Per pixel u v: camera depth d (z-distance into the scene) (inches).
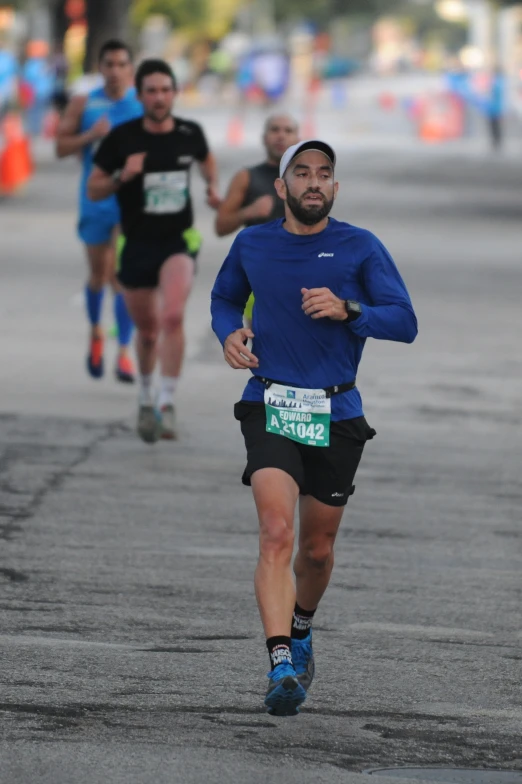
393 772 569.6
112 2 4803.2
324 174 653.9
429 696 661.9
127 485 1042.7
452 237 2797.7
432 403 1366.9
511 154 5172.2
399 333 653.9
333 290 657.6
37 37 5979.3
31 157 3988.7
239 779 553.3
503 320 1868.8
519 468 1133.1
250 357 657.6
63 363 1525.6
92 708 627.2
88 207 1369.3
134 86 1293.1
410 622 771.4
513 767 581.0
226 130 5885.8
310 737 604.4
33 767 556.7
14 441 1170.6
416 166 4517.7
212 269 2255.2
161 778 550.6
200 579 832.3
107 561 862.5
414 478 1092.5
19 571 837.8
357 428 660.7
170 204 1165.1
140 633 735.1
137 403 1343.5
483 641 743.7
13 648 705.0
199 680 668.7
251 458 652.1
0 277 2124.8
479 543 930.1
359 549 908.6
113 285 1401.3
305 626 673.6
